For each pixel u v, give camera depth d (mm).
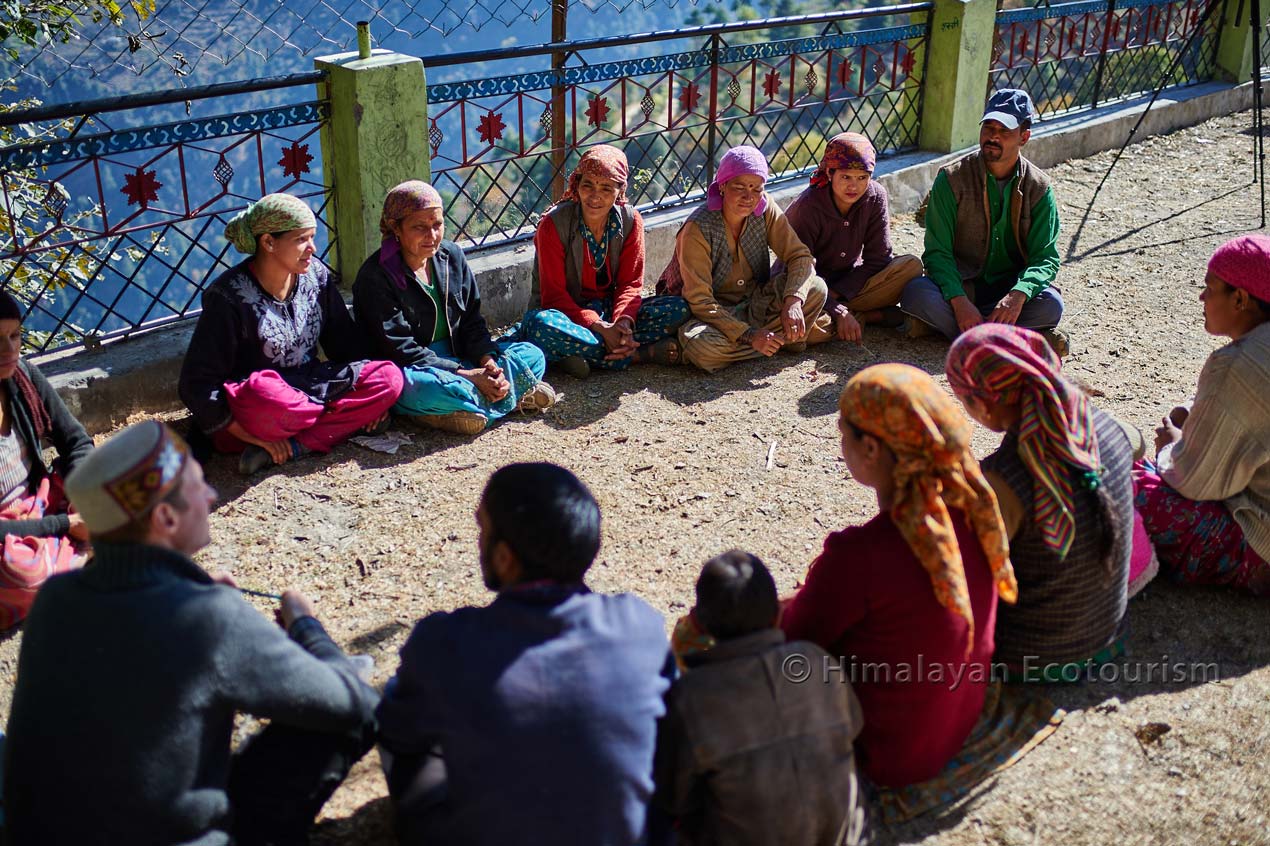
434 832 2229
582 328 4910
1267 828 2682
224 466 4164
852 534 2529
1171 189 7699
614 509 3994
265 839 2387
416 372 4379
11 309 3256
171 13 6230
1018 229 5133
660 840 2363
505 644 2203
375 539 3789
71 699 2080
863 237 5340
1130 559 3059
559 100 6129
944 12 7148
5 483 3383
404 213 4234
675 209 6348
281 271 4062
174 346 4664
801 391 4918
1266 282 3180
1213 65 9500
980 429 4668
